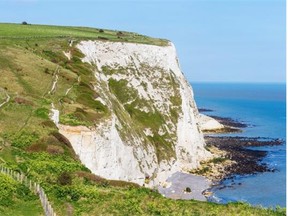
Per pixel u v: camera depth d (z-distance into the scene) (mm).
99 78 106562
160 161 103125
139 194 50125
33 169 50812
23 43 106750
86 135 70250
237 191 91125
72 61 104812
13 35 117688
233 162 118812
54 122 68000
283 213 48812
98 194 47500
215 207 48188
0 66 85188
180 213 45562
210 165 114812
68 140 65438
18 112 67375
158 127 112500
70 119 71125
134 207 45625
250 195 88312
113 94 107938
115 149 78625
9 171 48906
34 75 85688
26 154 56250
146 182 92625
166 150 108062
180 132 117750
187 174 105625
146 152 98312
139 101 114750
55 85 84812
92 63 112062
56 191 46750
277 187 94250
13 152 55906
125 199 47500
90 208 44812
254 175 104938
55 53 105438
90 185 50781
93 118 76500
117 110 96812
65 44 112375
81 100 82312
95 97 86812
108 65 119188
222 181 99562
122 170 83562
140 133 102000
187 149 116000
